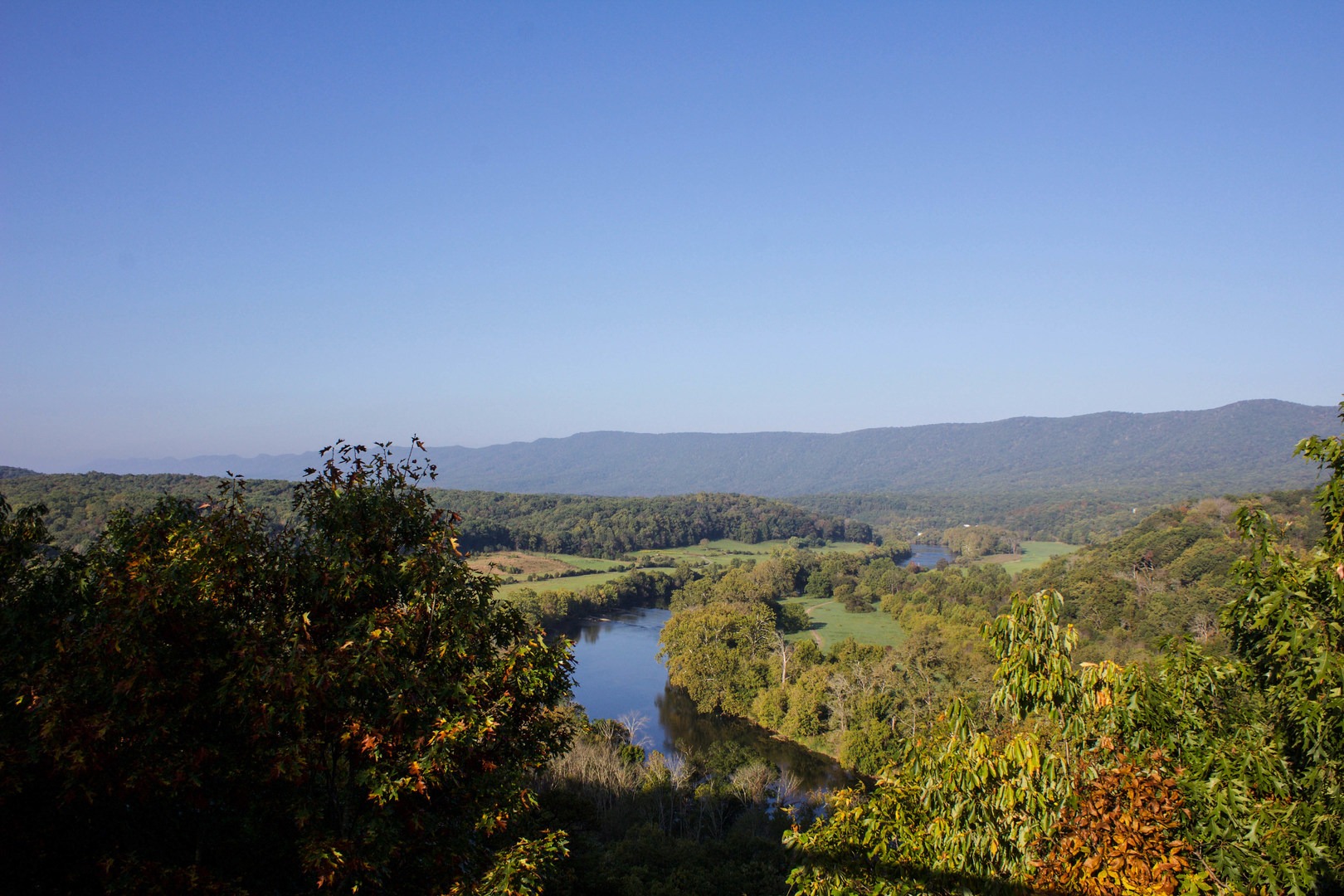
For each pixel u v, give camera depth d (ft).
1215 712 27.04
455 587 33.60
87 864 28.02
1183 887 23.07
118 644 27.37
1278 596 24.56
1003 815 27.32
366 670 29.37
